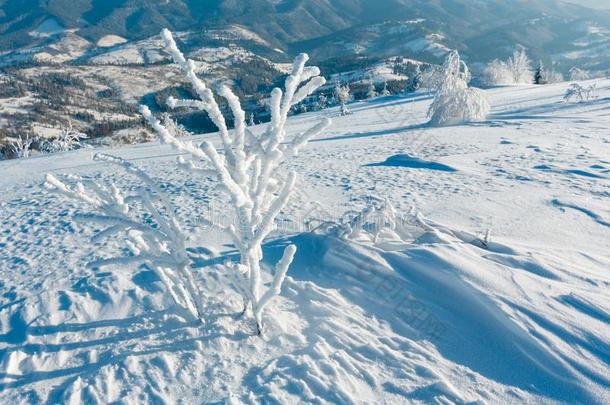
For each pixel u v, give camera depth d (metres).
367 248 3.54
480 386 2.15
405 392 2.07
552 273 3.20
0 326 2.82
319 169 8.60
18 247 4.75
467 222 4.79
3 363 2.38
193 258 3.74
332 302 2.90
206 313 2.74
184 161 1.99
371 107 34.47
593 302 2.72
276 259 3.68
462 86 16.59
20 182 9.94
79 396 2.08
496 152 9.49
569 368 2.23
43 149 22.88
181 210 5.87
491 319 2.64
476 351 2.44
